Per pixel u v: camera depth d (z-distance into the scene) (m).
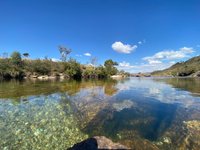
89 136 10.98
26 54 105.62
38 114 14.56
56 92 27.06
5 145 9.38
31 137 10.41
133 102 19.78
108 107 17.47
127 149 7.45
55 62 109.44
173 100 20.91
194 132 11.14
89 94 25.25
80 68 92.00
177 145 9.77
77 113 15.34
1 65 74.19
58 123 12.78
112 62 127.62
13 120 12.93
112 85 41.59
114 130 11.91
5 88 33.06
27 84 43.06
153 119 13.85
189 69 139.00
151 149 9.42
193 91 29.27
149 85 42.38
